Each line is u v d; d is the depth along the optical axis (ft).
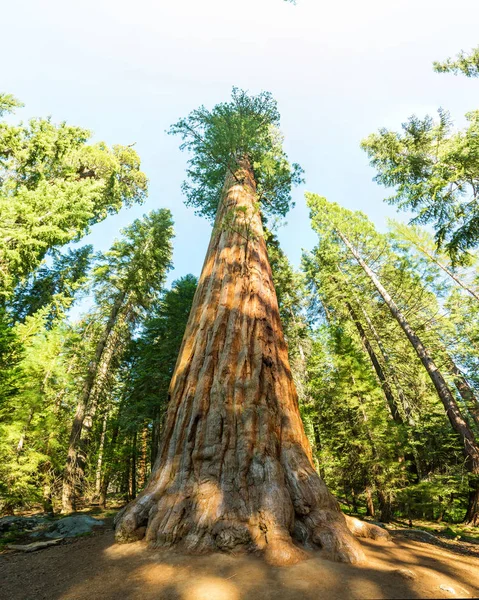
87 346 55.72
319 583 9.66
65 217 46.32
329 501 13.79
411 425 46.55
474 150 31.86
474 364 52.26
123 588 10.00
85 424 51.67
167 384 50.37
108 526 20.40
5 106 52.29
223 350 18.44
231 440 15.02
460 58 34.19
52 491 40.68
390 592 9.38
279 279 62.90
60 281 81.46
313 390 47.21
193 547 11.84
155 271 66.69
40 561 13.84
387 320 58.18
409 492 35.88
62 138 58.23
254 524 12.28
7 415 36.55
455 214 32.60
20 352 37.63
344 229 60.34
